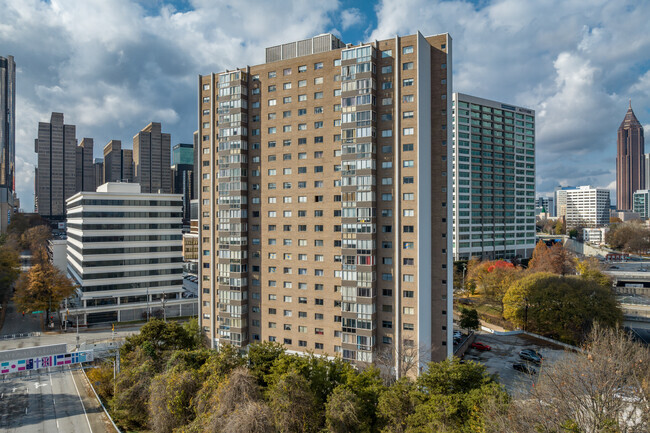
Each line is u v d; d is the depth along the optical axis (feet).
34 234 636.48
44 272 323.78
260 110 236.43
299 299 224.12
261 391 156.15
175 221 354.54
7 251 420.36
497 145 536.01
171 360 182.80
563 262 434.30
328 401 143.54
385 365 192.44
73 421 176.35
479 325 287.07
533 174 575.79
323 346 217.77
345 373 161.38
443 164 207.72
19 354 169.17
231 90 237.04
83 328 312.09
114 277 329.11
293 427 130.41
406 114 200.54
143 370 177.78
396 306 200.75
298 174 224.74
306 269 222.28
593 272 372.17
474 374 141.38
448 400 127.44
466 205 505.66
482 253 521.24
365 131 203.41
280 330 229.45
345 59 208.44
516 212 556.10
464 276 444.55
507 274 379.14
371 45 202.59
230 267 236.84
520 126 557.74
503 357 242.17
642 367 119.75
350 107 206.90
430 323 207.00
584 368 114.21
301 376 145.07
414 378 193.16
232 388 138.51
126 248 334.24
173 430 142.10
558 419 101.40
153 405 152.56
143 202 341.62
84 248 318.86
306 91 223.30
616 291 367.04
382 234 205.87
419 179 196.34
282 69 230.07
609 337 142.51
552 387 117.19
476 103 515.09
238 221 234.17
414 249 198.08
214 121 248.73
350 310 205.98
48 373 237.25
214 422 126.41
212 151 249.14
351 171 206.59
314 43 231.09
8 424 173.37
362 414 141.18
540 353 241.96
